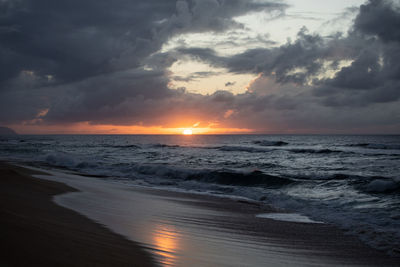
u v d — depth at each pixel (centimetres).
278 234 616
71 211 596
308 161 2703
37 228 392
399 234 643
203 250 446
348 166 2277
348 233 648
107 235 441
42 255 293
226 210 852
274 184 1400
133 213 679
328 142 7544
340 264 460
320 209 912
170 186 1356
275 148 4597
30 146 5162
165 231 539
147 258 361
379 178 1474
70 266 277
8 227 368
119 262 322
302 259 468
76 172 1745
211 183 1512
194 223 648
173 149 4712
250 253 466
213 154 3547
